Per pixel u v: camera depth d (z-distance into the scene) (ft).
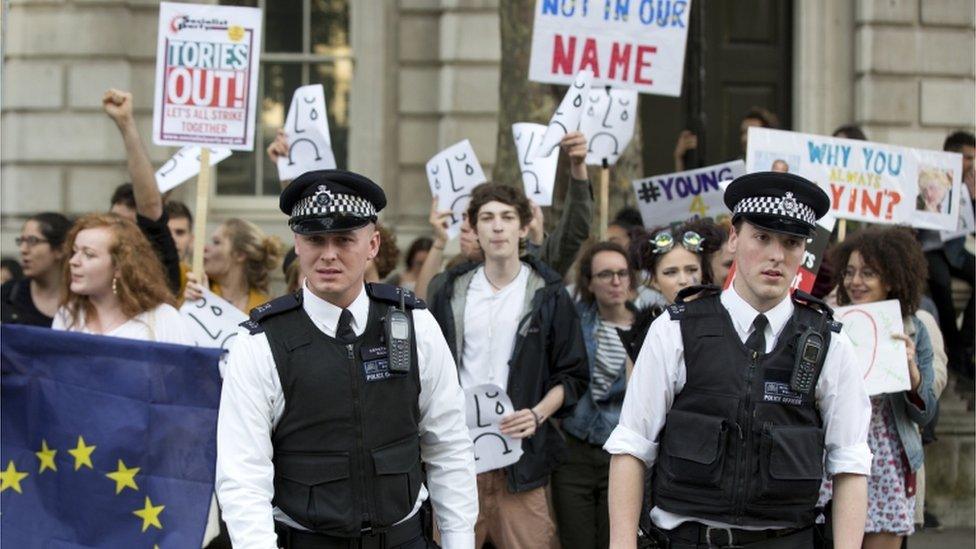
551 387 19.66
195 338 20.66
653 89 25.89
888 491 18.85
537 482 19.54
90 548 17.37
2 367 17.69
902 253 19.24
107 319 18.17
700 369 13.71
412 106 40.22
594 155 26.05
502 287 19.76
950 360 31.19
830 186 23.88
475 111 39.47
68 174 39.68
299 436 13.07
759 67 41.98
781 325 13.78
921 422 18.94
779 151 23.70
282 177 25.14
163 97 22.24
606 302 21.21
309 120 24.95
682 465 13.67
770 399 13.56
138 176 20.85
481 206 19.61
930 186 24.72
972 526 30.22
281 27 40.81
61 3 39.68
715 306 13.92
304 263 13.07
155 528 17.22
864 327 18.60
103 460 17.37
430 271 26.03
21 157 39.68
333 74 40.70
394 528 13.39
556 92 32.09
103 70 39.63
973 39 39.99
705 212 27.84
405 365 13.25
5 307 24.00
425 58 40.16
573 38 25.91
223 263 23.36
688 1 25.81
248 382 12.94
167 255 21.20
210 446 17.25
